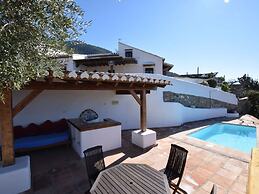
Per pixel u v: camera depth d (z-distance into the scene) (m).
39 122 8.26
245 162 6.00
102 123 7.25
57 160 6.38
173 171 4.41
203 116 14.50
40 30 2.50
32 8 2.31
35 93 4.99
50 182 4.92
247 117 15.30
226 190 4.41
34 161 6.31
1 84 2.46
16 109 4.71
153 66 20.80
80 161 6.27
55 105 8.67
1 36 2.13
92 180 4.14
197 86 14.62
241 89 24.97
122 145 7.87
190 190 4.41
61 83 5.48
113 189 3.05
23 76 2.50
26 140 6.88
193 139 8.74
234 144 9.56
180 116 12.03
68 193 4.41
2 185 4.21
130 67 21.14
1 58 2.15
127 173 3.63
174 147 4.57
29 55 2.52
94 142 6.89
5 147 4.48
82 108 9.46
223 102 16.67
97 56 21.36
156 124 11.57
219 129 12.83
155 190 3.03
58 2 2.53
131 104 11.13
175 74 31.80
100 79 5.46
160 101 11.59
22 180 4.45
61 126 8.43
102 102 10.12
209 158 6.36
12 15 2.21
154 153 6.92
